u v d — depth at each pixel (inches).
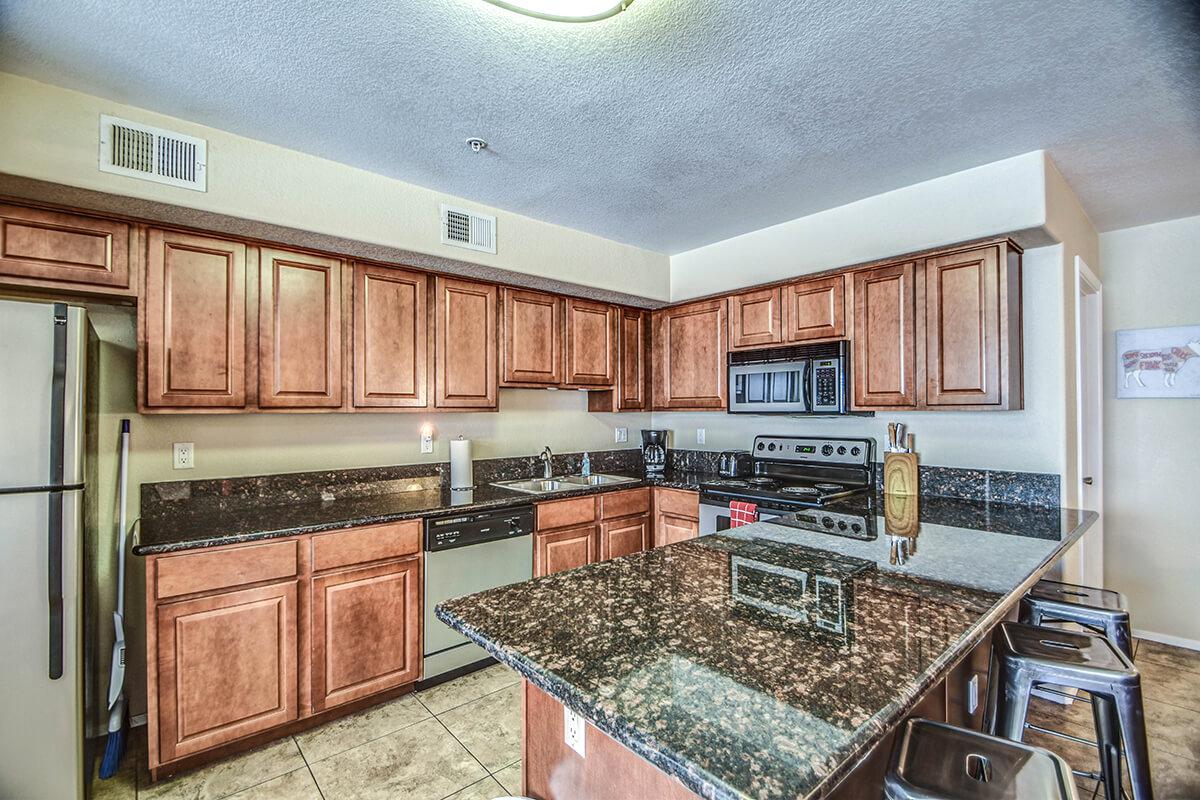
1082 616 70.4
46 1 53.5
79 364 68.7
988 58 63.1
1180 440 117.1
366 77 66.8
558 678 34.4
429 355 110.2
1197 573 115.3
